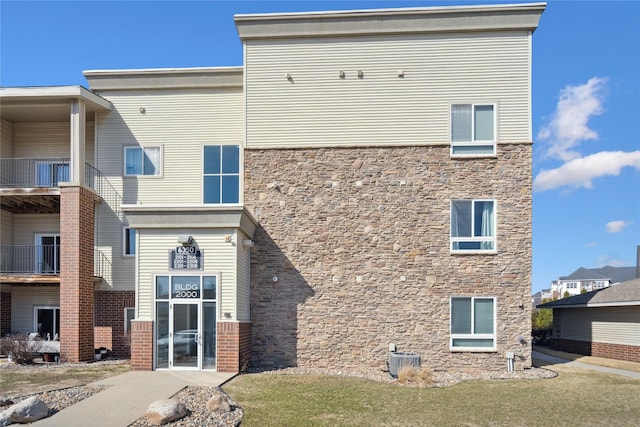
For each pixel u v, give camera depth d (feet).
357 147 51.83
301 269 51.06
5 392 34.94
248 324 49.24
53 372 44.09
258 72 52.95
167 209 45.14
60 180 60.08
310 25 52.44
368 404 33.88
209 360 44.55
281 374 45.44
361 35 52.34
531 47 51.08
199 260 45.24
